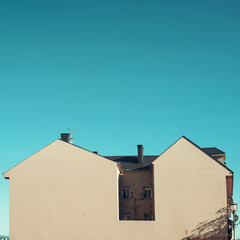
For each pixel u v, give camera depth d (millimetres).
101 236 40531
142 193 46156
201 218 39750
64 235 41156
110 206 41062
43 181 42656
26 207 42312
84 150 42750
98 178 41844
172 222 39906
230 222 41719
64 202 41875
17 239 41719
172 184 40688
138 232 40094
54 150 43188
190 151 41250
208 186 40312
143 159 49062
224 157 47719
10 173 43250
